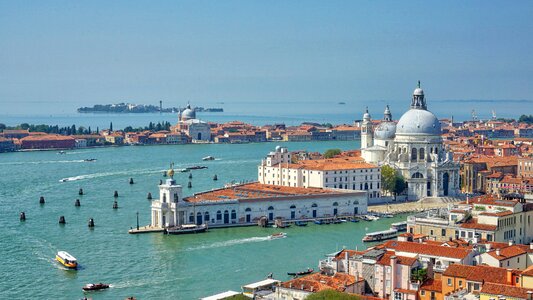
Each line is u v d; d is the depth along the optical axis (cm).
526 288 17112
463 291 18325
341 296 18275
